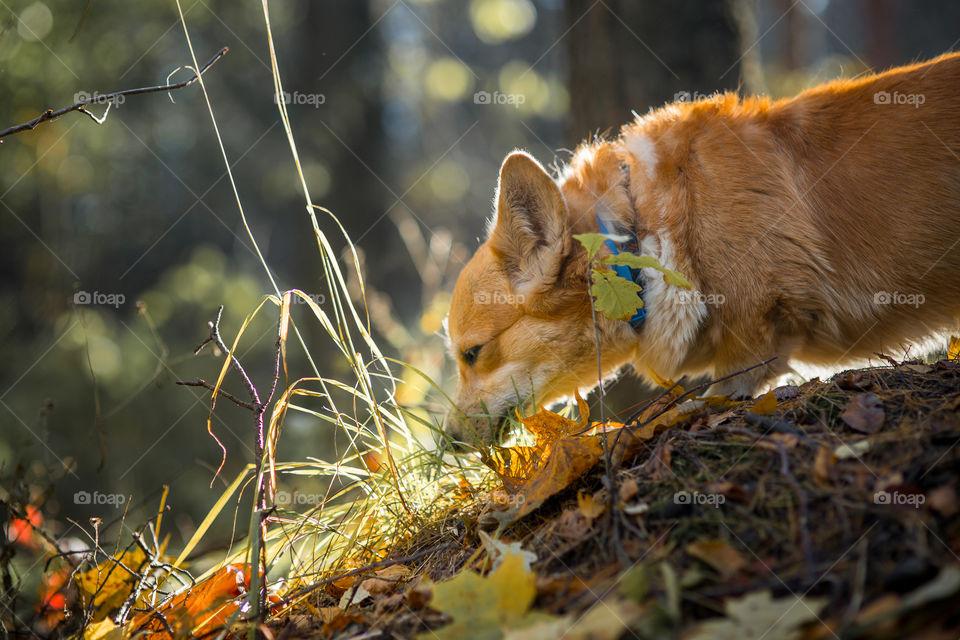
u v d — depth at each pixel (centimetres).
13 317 700
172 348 772
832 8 1473
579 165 295
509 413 289
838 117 269
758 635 115
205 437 725
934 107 259
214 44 1014
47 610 224
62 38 645
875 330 267
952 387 184
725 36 443
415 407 334
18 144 599
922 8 1533
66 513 508
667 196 265
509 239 277
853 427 172
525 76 1123
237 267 1340
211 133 1162
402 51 1246
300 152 986
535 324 284
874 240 255
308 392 231
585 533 166
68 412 659
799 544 138
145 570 217
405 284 1053
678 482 167
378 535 244
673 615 123
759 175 257
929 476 142
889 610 113
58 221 719
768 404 194
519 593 143
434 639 139
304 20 979
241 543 249
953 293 260
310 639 174
